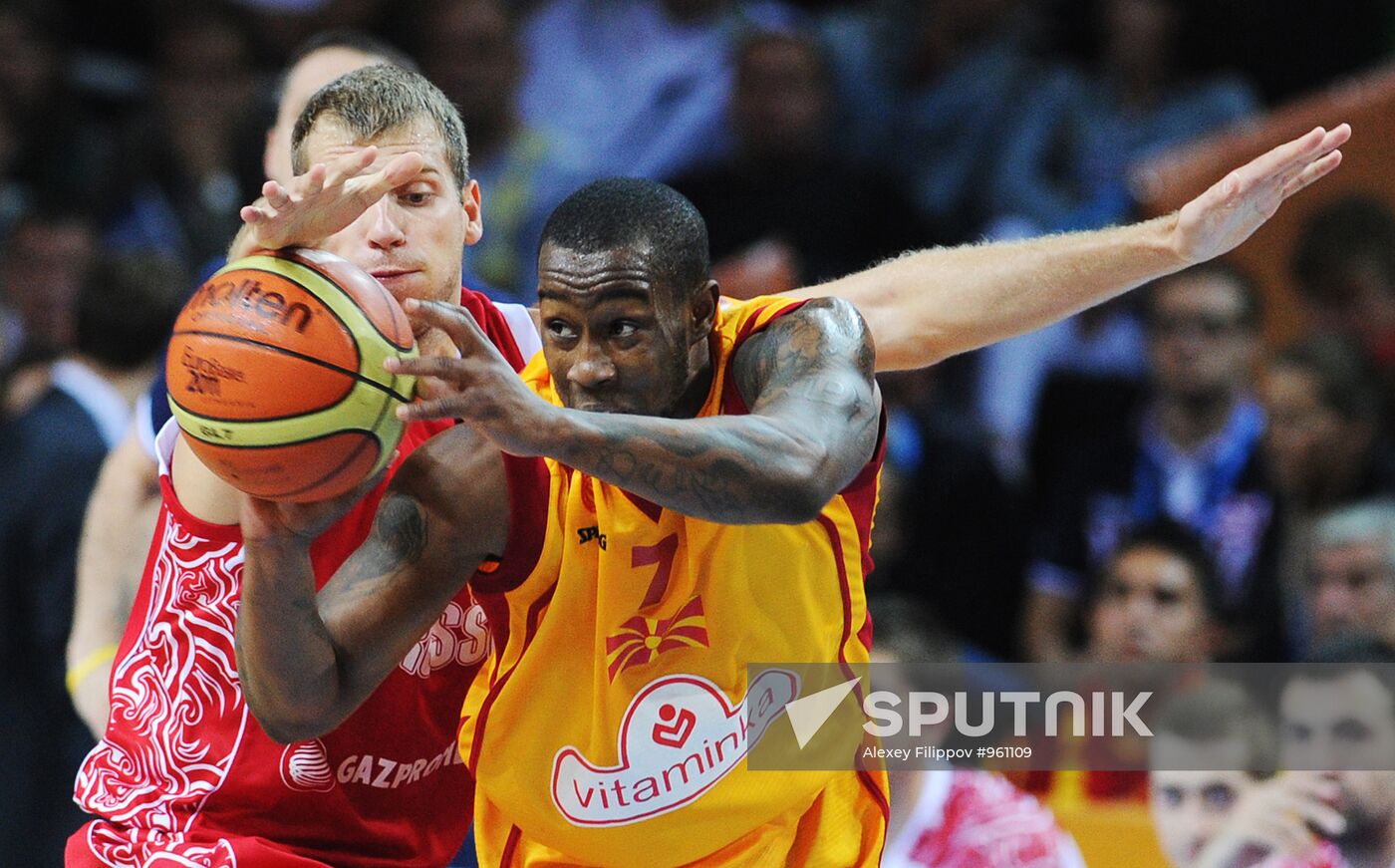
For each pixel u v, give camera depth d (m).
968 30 32.38
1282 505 23.67
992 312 13.02
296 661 10.09
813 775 11.55
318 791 12.32
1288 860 17.09
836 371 10.07
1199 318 24.08
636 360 9.97
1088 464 24.97
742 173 30.58
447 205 11.90
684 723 11.03
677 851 11.39
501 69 30.61
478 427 8.92
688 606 10.86
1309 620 21.80
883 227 30.44
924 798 17.06
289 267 9.83
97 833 12.71
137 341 22.25
